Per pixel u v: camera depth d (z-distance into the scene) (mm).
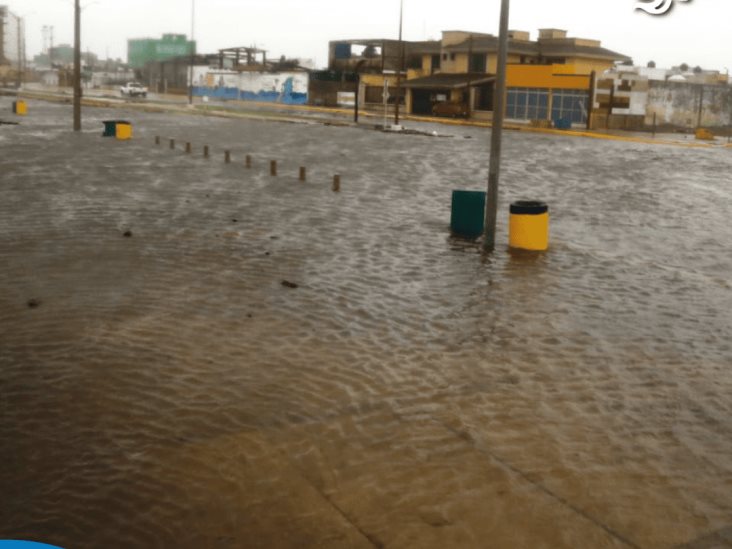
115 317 9164
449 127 61250
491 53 80062
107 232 14320
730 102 77375
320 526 4859
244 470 5551
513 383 7500
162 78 138625
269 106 91750
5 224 14898
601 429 6484
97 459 5668
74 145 32781
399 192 21891
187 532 4762
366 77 92312
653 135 58344
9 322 8875
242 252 13023
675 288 11789
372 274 11875
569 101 69438
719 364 8289
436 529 4871
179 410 6578
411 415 6637
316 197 20062
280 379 7387
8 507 5000
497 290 11148
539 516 5059
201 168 25953
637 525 4996
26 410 6504
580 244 15094
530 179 27016
